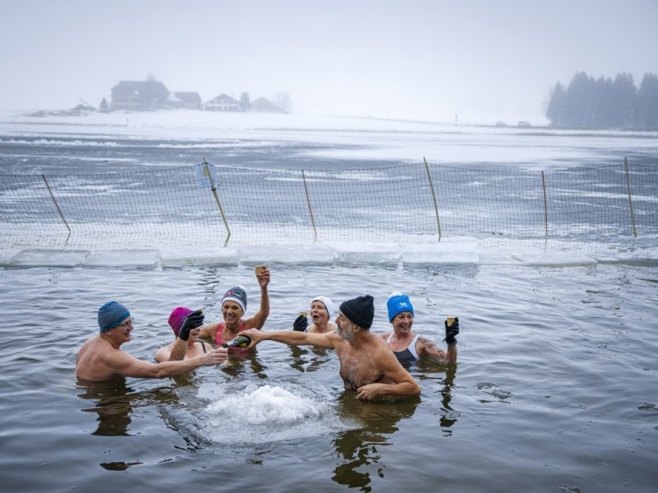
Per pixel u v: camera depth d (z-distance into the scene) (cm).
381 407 646
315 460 531
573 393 682
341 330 689
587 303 1069
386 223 2083
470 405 652
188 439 566
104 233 1719
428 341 805
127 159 5022
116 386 686
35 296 1045
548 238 1806
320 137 15075
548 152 8069
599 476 508
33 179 3172
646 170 4703
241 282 1187
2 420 593
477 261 1408
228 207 2394
